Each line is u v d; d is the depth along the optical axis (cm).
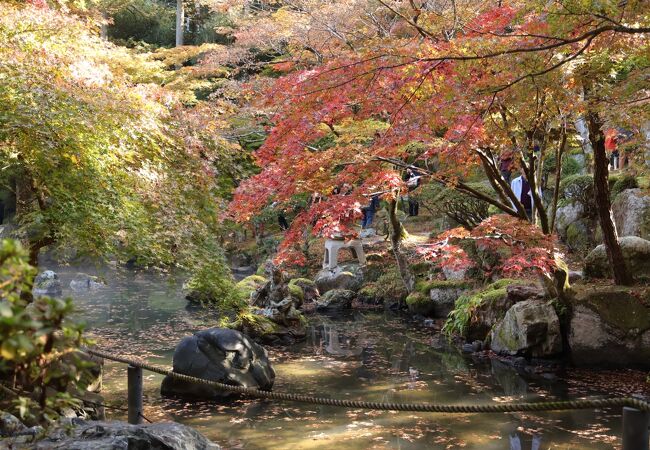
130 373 501
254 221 2203
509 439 664
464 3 1059
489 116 738
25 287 179
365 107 701
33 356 194
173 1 3159
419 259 1678
